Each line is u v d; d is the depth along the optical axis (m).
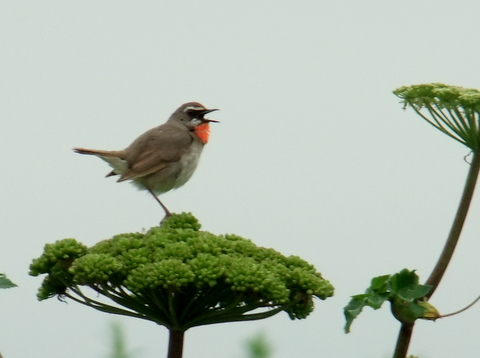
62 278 8.27
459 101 7.79
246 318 7.91
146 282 7.33
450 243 8.18
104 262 7.71
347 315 7.34
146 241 8.45
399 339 7.74
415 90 8.23
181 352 7.93
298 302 8.20
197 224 9.33
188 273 7.32
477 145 8.12
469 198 8.20
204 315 7.80
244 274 7.44
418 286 7.51
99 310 8.10
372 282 7.52
